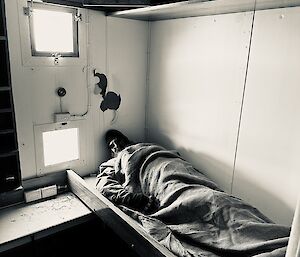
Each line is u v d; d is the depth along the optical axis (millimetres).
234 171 1917
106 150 2400
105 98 2295
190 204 1475
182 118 2268
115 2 1765
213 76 1963
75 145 2205
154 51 2428
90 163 2320
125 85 2410
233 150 1900
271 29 1583
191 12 1840
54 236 2105
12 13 1701
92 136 2287
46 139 2031
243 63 1757
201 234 1362
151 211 1663
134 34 2354
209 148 2076
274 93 1615
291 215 1619
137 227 1461
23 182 1947
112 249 2066
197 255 1272
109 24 2180
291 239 861
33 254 1851
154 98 2518
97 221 2209
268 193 1729
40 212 1840
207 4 1503
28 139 1938
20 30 1752
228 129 1914
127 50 2344
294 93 1521
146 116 2639
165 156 1922
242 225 1313
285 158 1607
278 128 1621
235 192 1937
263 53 1641
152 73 2490
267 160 1704
